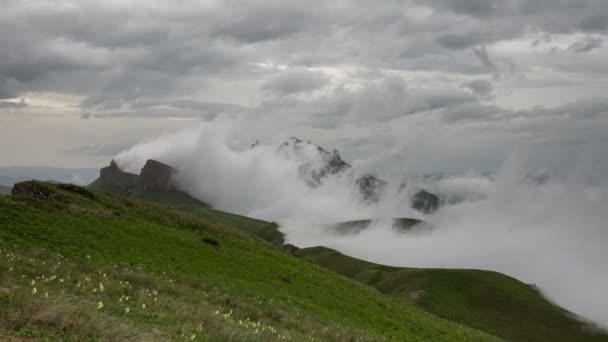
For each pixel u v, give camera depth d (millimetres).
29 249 34094
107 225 51250
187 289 33438
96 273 30719
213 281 40500
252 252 63625
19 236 38188
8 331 14523
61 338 14766
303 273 58812
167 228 61438
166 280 34625
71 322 15797
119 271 33188
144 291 27391
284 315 33500
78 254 37344
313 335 29688
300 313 37094
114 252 41344
